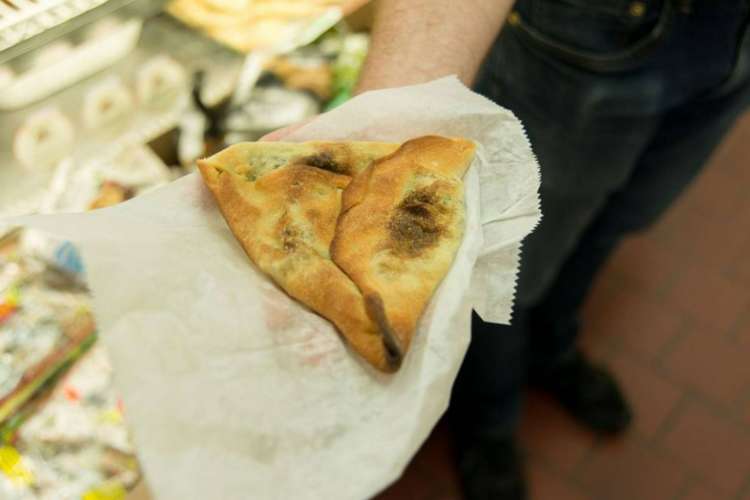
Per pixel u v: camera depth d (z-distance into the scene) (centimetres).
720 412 100
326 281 43
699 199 125
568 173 71
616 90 64
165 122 77
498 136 49
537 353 99
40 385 71
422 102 48
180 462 39
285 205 45
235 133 81
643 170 77
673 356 105
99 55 67
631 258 116
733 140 134
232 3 80
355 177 46
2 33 57
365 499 39
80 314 73
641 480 94
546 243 77
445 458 95
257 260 44
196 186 47
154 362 41
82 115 69
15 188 68
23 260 73
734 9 63
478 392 92
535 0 63
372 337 41
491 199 47
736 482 93
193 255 44
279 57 86
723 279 114
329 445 40
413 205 45
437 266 44
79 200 72
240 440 40
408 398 41
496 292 45
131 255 43
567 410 100
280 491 39
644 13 60
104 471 69
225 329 42
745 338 107
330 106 86
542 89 67
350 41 90
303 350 42
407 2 53
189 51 76
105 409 72
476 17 52
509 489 92
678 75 65
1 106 62
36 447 70
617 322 108
